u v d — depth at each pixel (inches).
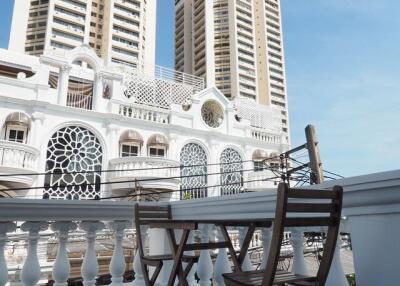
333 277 111.9
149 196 915.4
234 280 102.8
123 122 958.4
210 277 158.7
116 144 932.0
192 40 3998.5
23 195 772.6
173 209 171.9
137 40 3139.8
